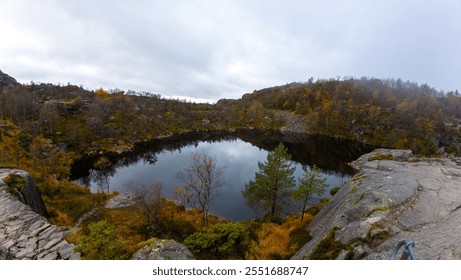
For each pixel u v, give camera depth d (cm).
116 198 3509
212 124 16250
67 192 3628
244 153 8881
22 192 2044
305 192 2441
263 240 2048
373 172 2239
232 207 3703
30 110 9500
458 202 1469
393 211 1351
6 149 4769
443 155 9112
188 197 3606
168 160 7519
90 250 1220
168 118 14525
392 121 11562
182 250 1302
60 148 7094
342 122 13625
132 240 2244
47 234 1395
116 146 8694
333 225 1491
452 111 13462
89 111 10844
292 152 8869
